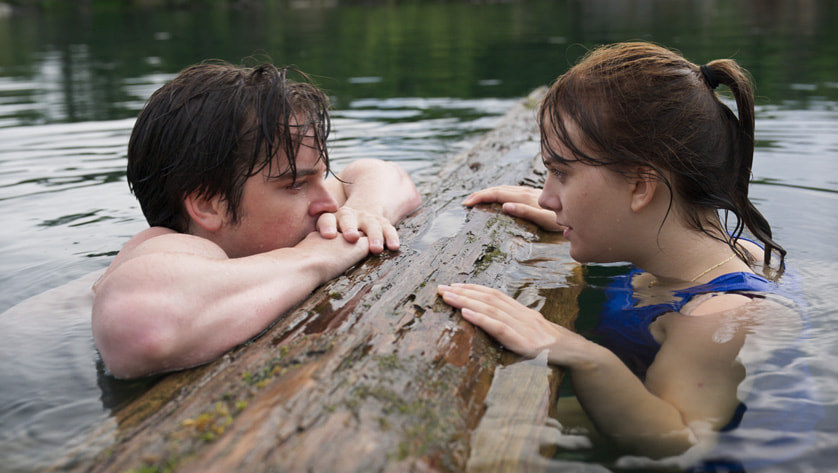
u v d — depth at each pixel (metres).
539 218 2.82
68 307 2.21
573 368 1.69
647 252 2.13
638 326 1.93
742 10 17.28
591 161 2.01
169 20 19.55
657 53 2.08
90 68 9.27
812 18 14.08
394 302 1.87
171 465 1.19
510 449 1.37
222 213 2.14
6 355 1.88
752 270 2.24
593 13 18.69
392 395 1.38
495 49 10.84
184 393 1.50
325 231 2.23
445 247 2.35
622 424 1.48
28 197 3.70
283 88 2.14
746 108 2.08
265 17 20.48
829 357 1.69
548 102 2.11
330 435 1.24
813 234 2.80
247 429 1.27
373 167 3.03
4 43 13.43
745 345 1.74
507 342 1.76
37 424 1.53
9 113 6.18
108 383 1.70
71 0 25.78
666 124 1.96
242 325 1.81
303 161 2.16
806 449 1.38
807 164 4.02
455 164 3.88
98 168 4.32
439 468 1.23
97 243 2.98
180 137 2.10
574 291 2.22
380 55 10.50
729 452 1.38
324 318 1.79
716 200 2.05
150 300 1.69
